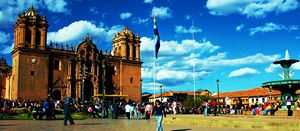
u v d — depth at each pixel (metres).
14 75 81.81
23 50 80.56
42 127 25.95
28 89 80.19
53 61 86.25
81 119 42.38
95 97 89.00
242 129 23.47
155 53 42.91
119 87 97.94
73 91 88.25
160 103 21.16
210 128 25.00
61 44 88.38
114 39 104.69
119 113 58.78
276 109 36.72
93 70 91.75
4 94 98.56
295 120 25.30
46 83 83.25
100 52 95.56
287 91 38.78
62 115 48.22
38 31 84.31
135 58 102.94
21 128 24.66
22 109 47.66
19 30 81.50
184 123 30.38
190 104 98.19
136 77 101.69
